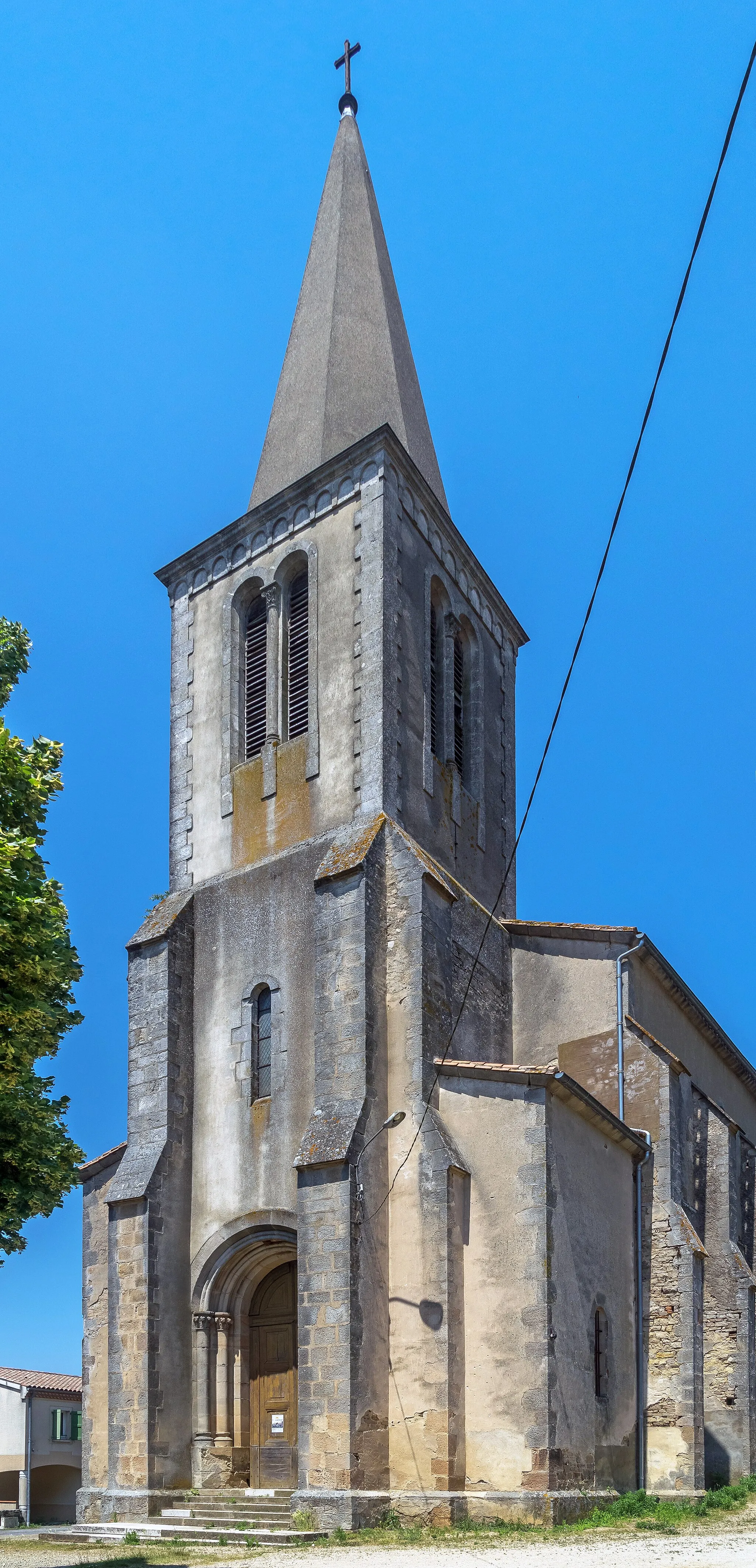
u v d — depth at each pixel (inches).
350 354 1101.1
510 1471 706.8
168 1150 879.7
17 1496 1627.7
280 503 1015.0
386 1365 747.4
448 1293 740.7
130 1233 855.7
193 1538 713.6
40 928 593.6
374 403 1085.8
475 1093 792.3
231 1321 858.8
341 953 830.5
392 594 937.5
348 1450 704.4
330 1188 757.3
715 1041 1225.4
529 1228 746.2
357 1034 802.8
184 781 1018.7
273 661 987.9
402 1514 701.3
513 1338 730.2
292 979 882.1
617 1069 943.7
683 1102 967.6
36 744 693.3
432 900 848.3
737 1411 953.5
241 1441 838.5
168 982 922.7
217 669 1029.8
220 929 939.3
